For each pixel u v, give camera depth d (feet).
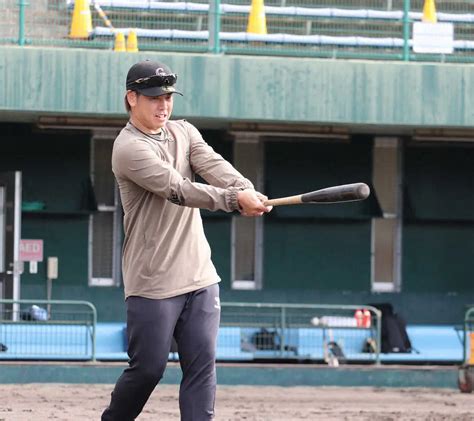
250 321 120.78
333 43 115.96
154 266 40.98
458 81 113.19
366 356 113.19
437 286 127.75
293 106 111.04
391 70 112.27
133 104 41.22
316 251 126.31
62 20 111.65
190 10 113.91
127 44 111.55
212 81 110.01
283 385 107.45
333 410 86.63
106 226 123.75
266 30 115.44
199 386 41.45
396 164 127.65
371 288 127.03
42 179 122.21
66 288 122.11
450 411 87.45
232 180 41.34
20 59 107.96
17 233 117.19
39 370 104.42
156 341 41.06
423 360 117.70
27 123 121.80
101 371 105.19
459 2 118.42
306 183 126.31
